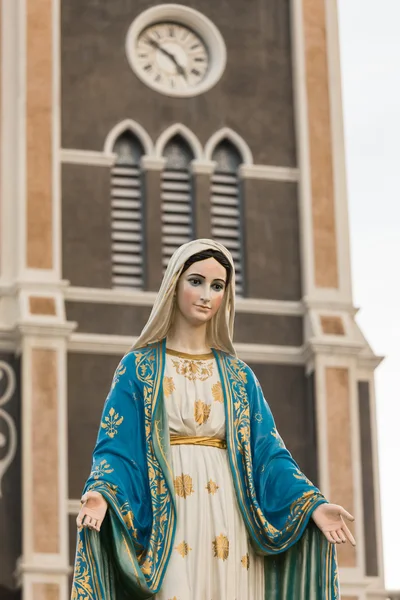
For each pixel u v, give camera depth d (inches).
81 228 1852.9
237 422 382.9
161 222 1856.5
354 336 1838.1
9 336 1776.6
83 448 1779.0
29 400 1748.3
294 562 374.9
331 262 1871.3
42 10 1879.9
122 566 362.0
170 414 381.7
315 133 1899.6
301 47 1923.0
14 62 1868.8
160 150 1875.0
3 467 1748.3
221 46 1920.5
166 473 373.4
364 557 1802.4
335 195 1889.8
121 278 1844.2
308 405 1833.2
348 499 1791.3
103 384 1801.2
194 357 390.3
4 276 1802.4
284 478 378.9
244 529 374.6
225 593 368.2
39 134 1850.4
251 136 1902.1
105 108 1889.8
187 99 1902.1
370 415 1861.5
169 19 1931.6
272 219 1882.4
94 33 1911.9
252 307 1850.4
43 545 1713.8
